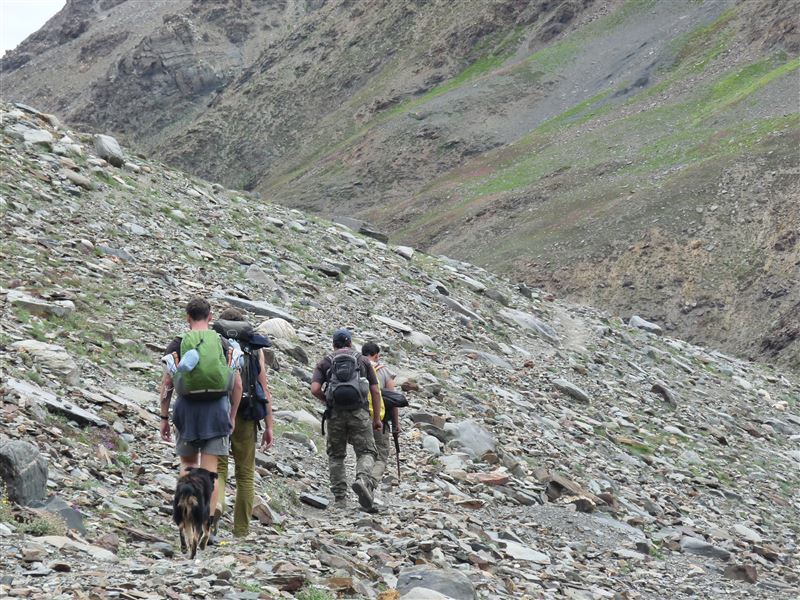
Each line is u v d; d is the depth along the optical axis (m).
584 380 25.64
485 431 17.48
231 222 26.83
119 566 7.12
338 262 27.02
